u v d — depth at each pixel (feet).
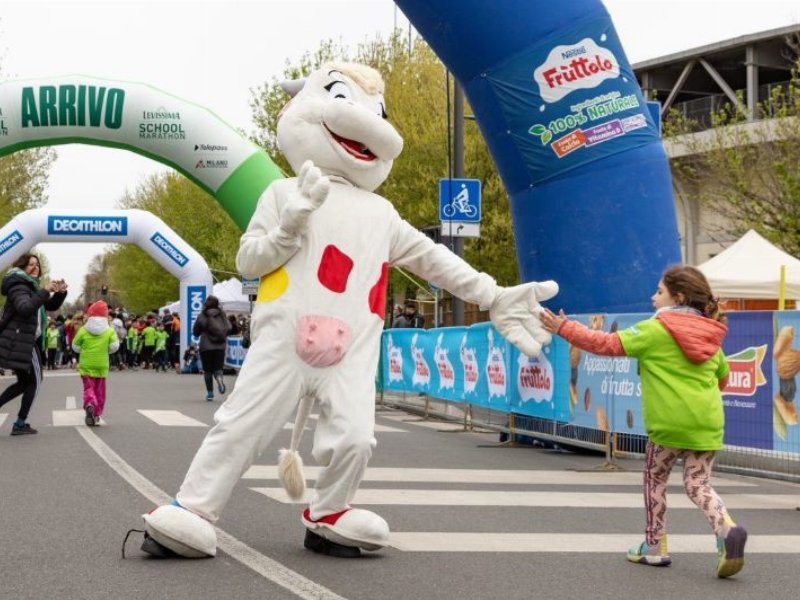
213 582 16.66
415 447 39.24
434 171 102.22
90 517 22.50
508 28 38.68
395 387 57.93
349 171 19.24
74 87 62.28
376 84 19.67
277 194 19.01
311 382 18.44
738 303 71.10
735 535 17.58
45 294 39.81
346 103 18.81
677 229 40.42
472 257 100.94
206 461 18.40
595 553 20.01
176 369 124.77
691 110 126.41
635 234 39.01
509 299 19.93
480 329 44.11
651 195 39.40
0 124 61.26
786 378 30.01
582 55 38.65
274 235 18.21
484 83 39.55
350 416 18.39
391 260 19.97
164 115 63.87
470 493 27.53
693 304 18.89
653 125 40.52
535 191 39.65
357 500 25.76
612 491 28.81
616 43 39.34
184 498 18.43
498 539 21.13
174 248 102.12
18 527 21.33
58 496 25.34
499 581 17.39
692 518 24.72
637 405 32.73
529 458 36.70
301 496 19.95
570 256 39.17
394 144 19.24
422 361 52.80
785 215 82.89
